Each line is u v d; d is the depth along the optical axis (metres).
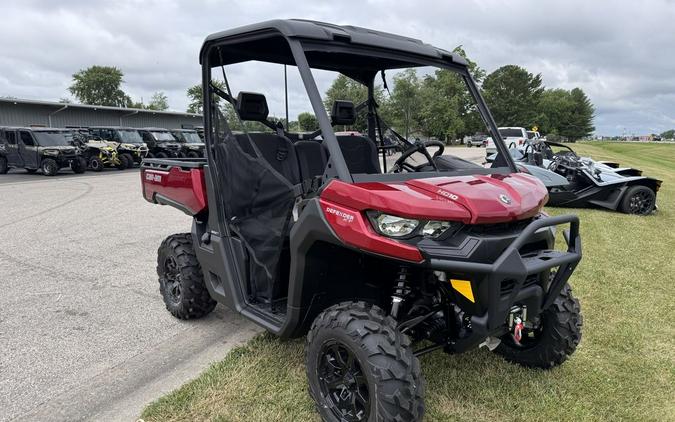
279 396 2.76
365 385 2.20
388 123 3.38
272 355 3.23
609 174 8.88
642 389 2.90
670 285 4.75
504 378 2.96
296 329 2.65
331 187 2.32
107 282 4.84
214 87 3.20
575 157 9.14
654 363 3.21
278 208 2.78
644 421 2.60
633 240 6.61
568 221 2.42
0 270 5.21
